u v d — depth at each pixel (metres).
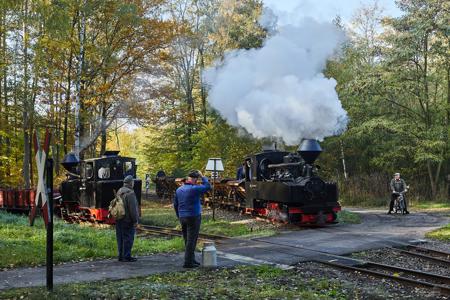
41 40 22.41
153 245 12.34
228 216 20.69
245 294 7.49
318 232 15.04
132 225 10.31
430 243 13.30
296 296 7.45
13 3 20.64
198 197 9.76
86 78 24.14
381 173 29.09
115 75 25.08
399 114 28.75
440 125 26.94
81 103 25.00
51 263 7.11
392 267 9.86
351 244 12.81
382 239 13.62
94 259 10.53
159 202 29.84
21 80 23.08
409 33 26.98
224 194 24.22
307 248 12.15
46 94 24.09
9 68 23.00
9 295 7.02
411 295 7.96
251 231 15.58
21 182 28.61
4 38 23.20
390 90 27.89
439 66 27.95
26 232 13.44
